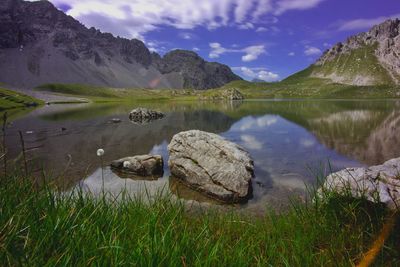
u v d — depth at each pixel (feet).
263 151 89.66
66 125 162.40
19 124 169.68
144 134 126.82
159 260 13.70
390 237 17.03
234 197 50.93
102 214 18.89
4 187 17.75
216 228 25.89
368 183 37.04
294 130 134.51
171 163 66.28
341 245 17.93
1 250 11.95
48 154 86.38
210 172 57.31
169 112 270.67
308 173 65.51
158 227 19.01
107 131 136.36
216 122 174.70
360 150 88.17
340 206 22.09
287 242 20.35
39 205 17.02
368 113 220.43
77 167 71.05
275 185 58.03
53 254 12.75
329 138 110.73
